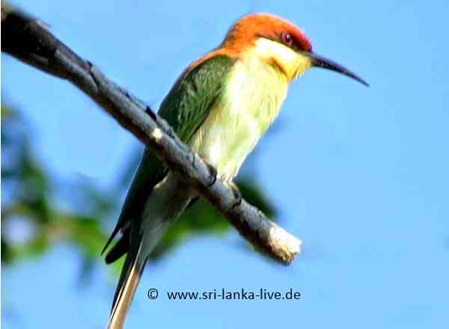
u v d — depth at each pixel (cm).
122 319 1038
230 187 963
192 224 1097
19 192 1030
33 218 1033
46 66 729
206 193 951
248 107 1192
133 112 802
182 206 1085
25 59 720
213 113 1178
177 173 937
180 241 1100
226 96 1180
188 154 906
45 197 1035
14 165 1028
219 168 1170
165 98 1212
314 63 1283
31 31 707
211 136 1173
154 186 1080
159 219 1086
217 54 1221
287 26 1264
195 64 1218
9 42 707
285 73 1250
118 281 1067
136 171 1094
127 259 1073
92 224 1059
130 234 1083
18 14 702
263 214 1028
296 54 1266
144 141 846
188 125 1177
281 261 976
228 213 965
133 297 1063
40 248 1036
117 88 778
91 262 1062
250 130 1189
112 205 1073
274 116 1227
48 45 719
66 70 736
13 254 1030
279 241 969
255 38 1252
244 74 1205
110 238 1041
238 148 1182
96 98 770
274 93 1226
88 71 751
